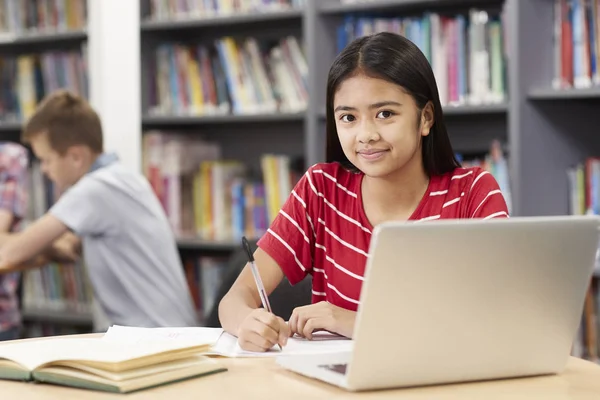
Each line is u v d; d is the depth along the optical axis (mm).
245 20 3725
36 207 4488
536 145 3152
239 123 4164
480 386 1374
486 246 1299
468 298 1318
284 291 2162
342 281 1926
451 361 1351
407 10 3605
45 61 4398
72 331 4465
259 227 3816
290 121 3986
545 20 3182
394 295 1267
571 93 3029
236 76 3830
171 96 4016
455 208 1868
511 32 3094
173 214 3969
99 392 1312
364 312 1262
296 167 3826
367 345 1280
